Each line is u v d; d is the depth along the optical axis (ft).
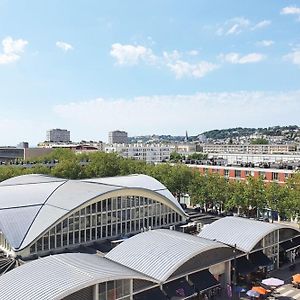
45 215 192.03
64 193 214.28
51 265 112.88
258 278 161.68
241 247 158.71
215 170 395.14
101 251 190.80
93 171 376.27
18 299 94.73
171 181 328.70
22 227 183.62
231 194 288.10
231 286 150.92
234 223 178.91
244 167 370.32
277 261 176.24
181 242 142.31
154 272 126.00
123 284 111.96
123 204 221.05
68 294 95.35
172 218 252.01
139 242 146.61
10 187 229.04
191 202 324.39
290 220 278.46
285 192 262.47
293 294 147.43
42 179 262.06
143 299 117.80
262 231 167.32
